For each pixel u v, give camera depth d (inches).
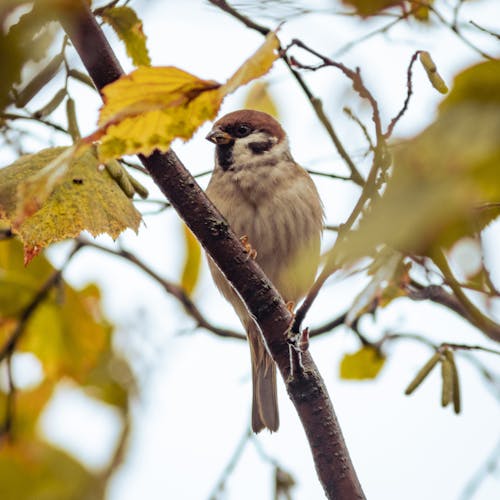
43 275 304.0
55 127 185.2
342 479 169.6
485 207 107.0
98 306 309.3
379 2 116.9
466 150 58.4
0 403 338.6
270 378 307.0
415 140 61.3
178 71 115.1
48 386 332.5
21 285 295.0
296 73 252.2
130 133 120.6
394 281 177.0
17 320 297.3
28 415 331.9
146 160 171.0
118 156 122.3
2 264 301.6
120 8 176.1
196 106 119.0
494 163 57.6
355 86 131.7
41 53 102.9
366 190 113.9
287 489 233.0
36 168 173.5
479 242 100.0
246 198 313.7
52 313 303.6
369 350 282.5
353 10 116.3
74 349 308.8
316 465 172.9
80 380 310.3
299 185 315.0
